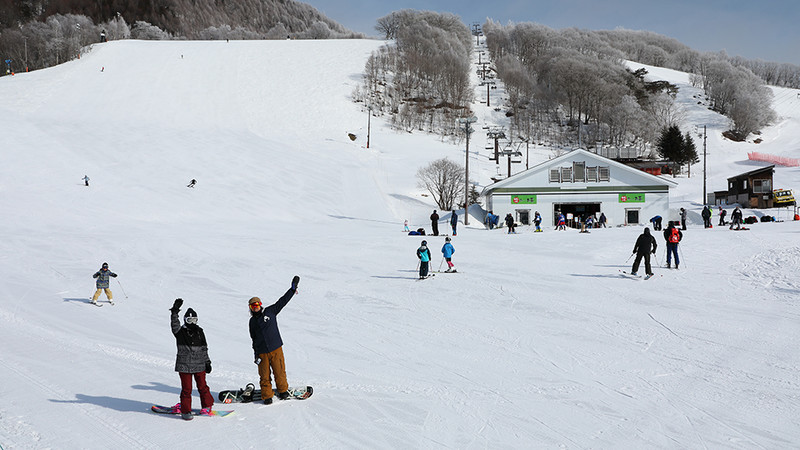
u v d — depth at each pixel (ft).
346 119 351.67
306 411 27.66
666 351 37.06
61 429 25.11
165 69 400.26
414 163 270.05
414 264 76.69
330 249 93.56
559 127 425.69
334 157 258.16
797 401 27.91
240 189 183.83
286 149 256.32
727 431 24.63
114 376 34.32
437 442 23.71
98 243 103.14
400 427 25.45
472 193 206.18
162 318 53.21
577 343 39.70
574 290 56.24
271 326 29.01
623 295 53.21
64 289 68.23
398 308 52.54
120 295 64.39
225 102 344.69
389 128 359.25
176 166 203.62
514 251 83.87
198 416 27.02
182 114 309.01
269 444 23.45
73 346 42.45
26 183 167.94
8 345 42.55
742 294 51.29
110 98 324.39
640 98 443.73
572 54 514.68
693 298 50.75
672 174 321.11
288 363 36.99
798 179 249.14
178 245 100.42
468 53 592.60
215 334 46.50
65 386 31.94
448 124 394.73
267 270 75.97
